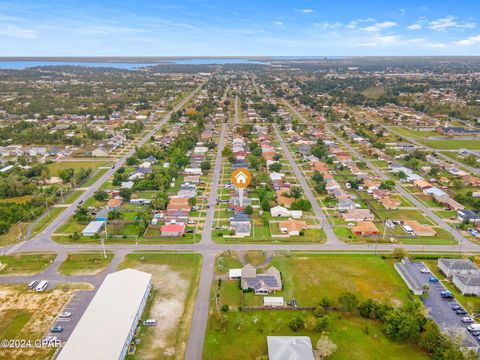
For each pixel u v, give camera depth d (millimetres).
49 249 119750
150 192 170000
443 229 135375
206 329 84938
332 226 137250
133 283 93562
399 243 124938
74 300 95125
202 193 168125
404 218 144500
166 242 124625
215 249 120312
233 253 117562
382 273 107312
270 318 88875
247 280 99812
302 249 120625
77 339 76000
